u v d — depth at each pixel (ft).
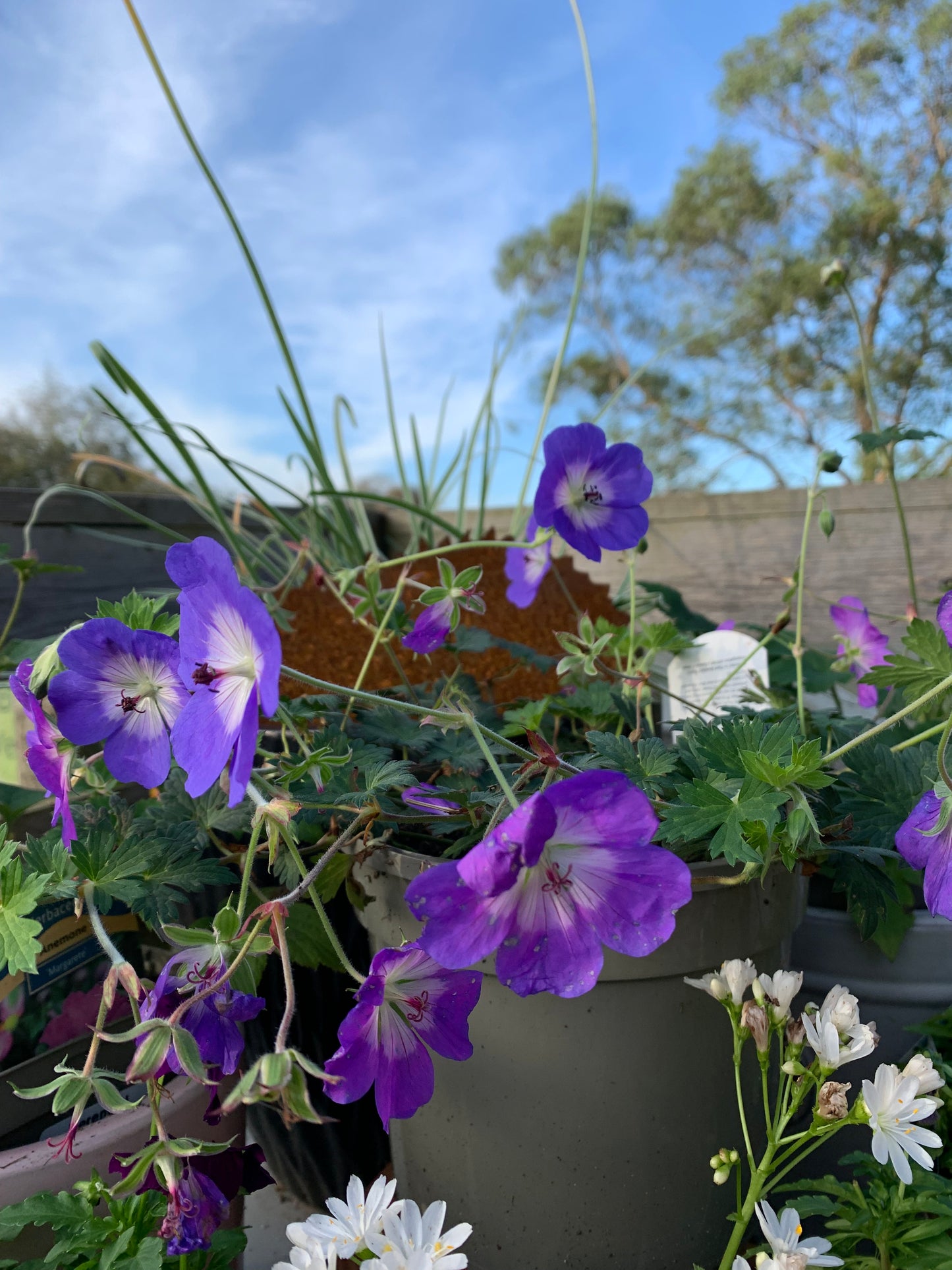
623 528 1.07
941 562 2.28
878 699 1.49
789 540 2.48
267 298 1.69
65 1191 0.78
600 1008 0.84
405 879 0.89
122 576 2.03
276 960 1.16
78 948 0.95
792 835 0.76
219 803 0.96
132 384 1.44
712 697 1.25
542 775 0.91
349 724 1.10
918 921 1.14
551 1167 0.88
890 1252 0.85
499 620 1.74
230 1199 0.82
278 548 2.30
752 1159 0.78
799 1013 1.18
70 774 0.83
